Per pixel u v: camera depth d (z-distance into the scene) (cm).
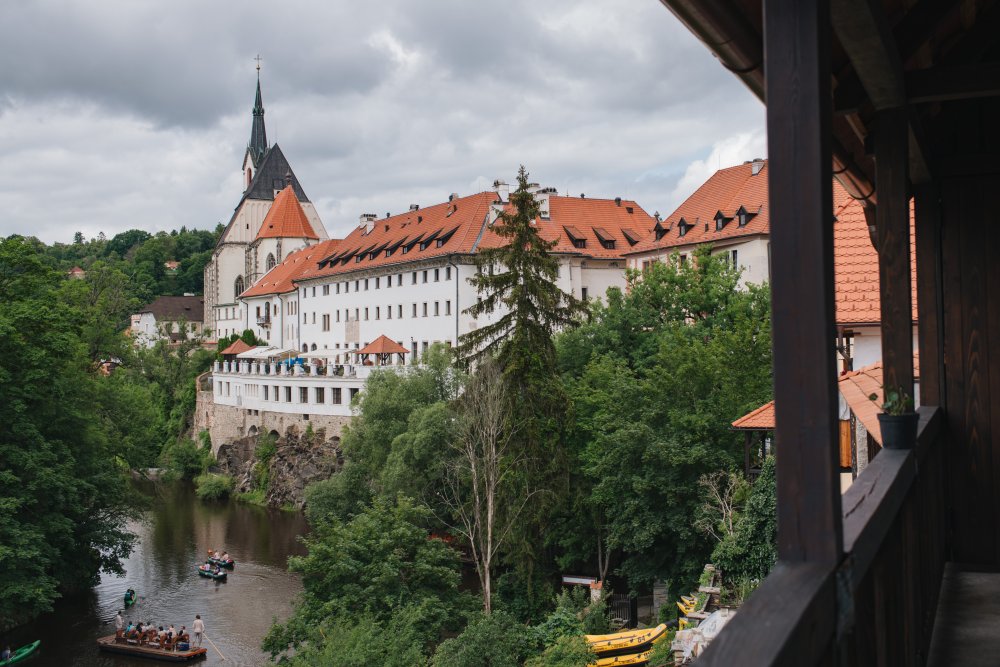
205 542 5778
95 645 3800
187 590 4656
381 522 3077
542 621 3591
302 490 6981
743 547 2430
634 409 3606
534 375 3747
